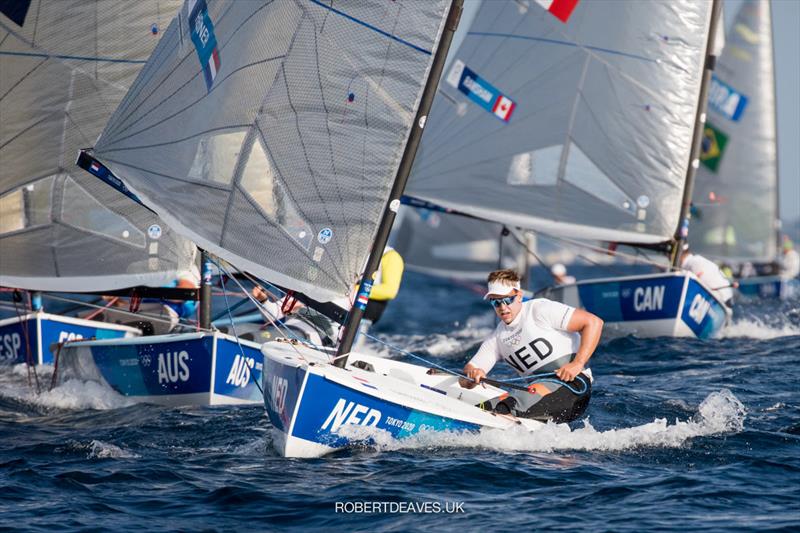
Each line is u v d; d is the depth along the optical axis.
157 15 36.34
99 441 28.12
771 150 84.00
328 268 27.84
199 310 34.94
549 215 54.81
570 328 27.53
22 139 35.62
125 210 34.69
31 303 43.22
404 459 25.23
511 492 22.73
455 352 48.03
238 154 28.23
